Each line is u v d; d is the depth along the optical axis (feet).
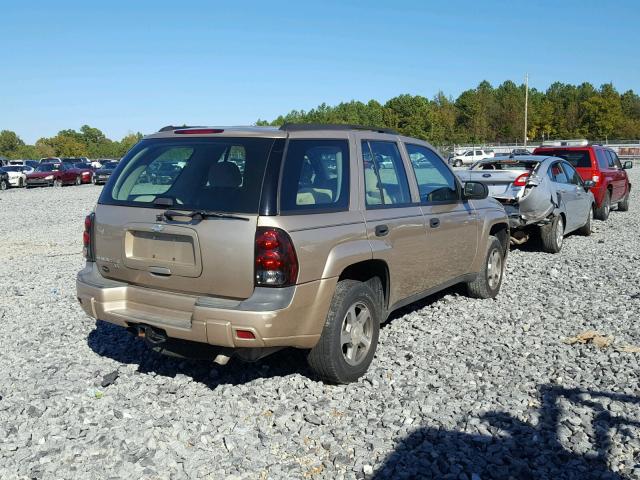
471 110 354.74
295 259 14.05
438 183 21.21
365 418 14.19
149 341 15.12
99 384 16.14
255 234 13.82
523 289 26.73
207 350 14.79
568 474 11.87
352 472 11.94
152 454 12.56
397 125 316.60
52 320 22.30
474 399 15.24
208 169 14.98
